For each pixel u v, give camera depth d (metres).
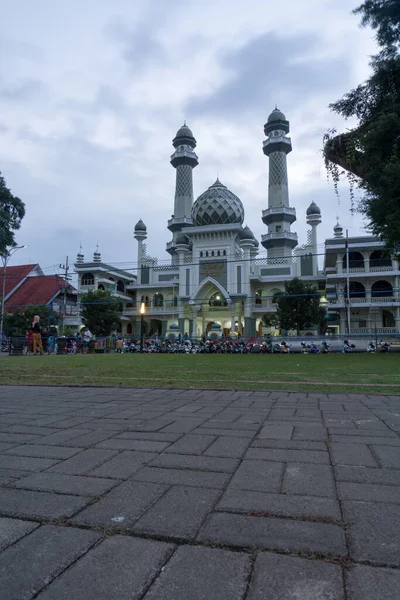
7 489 2.68
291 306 41.31
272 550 1.90
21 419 5.07
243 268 52.66
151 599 1.57
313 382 9.02
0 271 58.31
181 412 5.53
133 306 62.62
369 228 17.27
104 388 8.34
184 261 55.78
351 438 4.02
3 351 35.72
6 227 22.38
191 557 1.85
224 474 2.97
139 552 1.90
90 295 46.62
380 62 14.85
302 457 3.38
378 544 1.94
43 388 8.40
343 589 1.61
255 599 1.55
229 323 59.25
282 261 55.88
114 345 38.53
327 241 45.88
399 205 15.04
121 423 4.80
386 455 3.42
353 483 2.77
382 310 45.28
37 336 25.28
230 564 1.79
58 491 2.64
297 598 1.56
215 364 15.91
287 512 2.30
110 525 2.16
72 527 2.14
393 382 9.06
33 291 54.56
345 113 16.41
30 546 1.96
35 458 3.39
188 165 69.62
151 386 8.36
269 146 64.75
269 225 63.31
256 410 5.66
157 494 2.58
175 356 24.62
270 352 34.72
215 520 2.20
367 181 16.06
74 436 4.16
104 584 1.66
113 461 3.29
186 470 3.06
